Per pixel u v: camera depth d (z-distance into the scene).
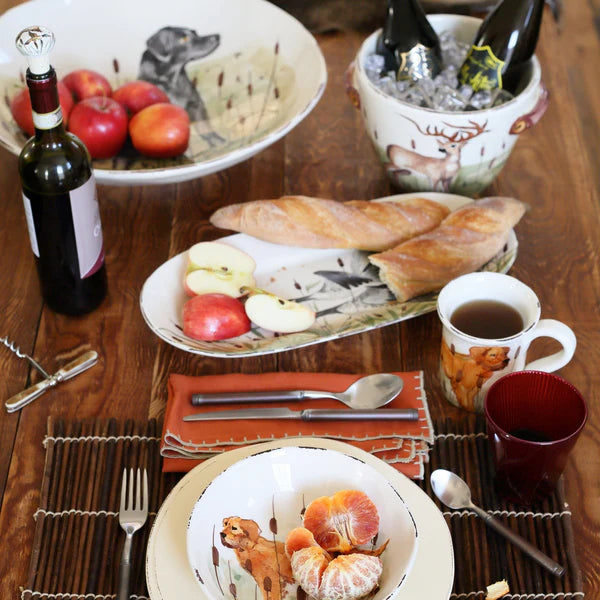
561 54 1.56
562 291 1.14
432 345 1.08
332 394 0.98
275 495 0.84
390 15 1.22
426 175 1.20
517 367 0.94
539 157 1.35
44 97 0.94
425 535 0.82
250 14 1.37
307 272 1.14
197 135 1.32
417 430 0.93
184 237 1.22
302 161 1.35
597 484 0.92
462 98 1.17
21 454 0.95
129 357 1.06
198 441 0.92
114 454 0.94
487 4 1.60
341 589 0.73
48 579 0.83
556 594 0.82
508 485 0.88
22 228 1.23
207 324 1.03
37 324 1.09
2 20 1.31
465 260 1.10
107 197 1.28
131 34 1.39
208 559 0.78
